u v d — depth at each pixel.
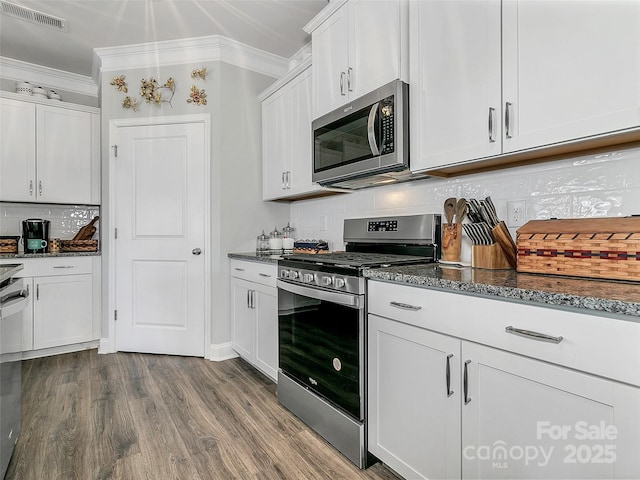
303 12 2.48
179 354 2.92
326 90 2.12
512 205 1.59
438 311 1.20
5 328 1.41
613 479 0.80
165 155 2.94
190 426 1.84
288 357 2.00
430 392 1.24
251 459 1.58
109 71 3.00
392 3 1.72
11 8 2.42
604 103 1.05
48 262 2.89
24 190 2.98
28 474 1.46
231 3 2.38
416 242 1.90
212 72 2.89
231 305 2.87
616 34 1.03
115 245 2.98
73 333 2.99
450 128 1.50
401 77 1.68
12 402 1.49
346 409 1.58
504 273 1.34
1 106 2.91
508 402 1.01
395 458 1.38
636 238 1.04
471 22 1.41
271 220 3.15
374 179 2.08
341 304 1.58
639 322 0.76
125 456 1.58
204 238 2.90
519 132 1.26
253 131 3.06
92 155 3.24
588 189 1.35
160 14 2.50
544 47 1.19
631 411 0.77
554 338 0.90
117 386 2.32
